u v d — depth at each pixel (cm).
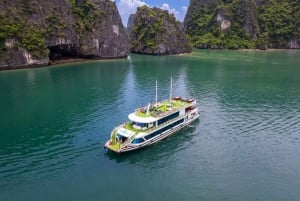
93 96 7988
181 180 4103
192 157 4734
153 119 5150
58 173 4175
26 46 12400
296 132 5675
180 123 5775
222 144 5194
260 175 4259
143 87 9238
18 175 4094
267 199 3734
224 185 4006
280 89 9275
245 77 11388
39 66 12900
